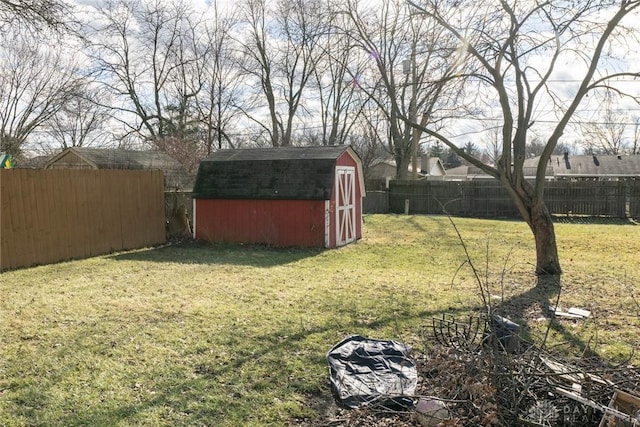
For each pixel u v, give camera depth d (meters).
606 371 3.03
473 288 6.36
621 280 6.90
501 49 6.83
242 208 11.74
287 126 26.64
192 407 3.02
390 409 3.04
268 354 3.92
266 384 3.38
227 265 8.44
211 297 5.84
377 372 3.52
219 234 12.00
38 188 8.53
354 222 12.41
